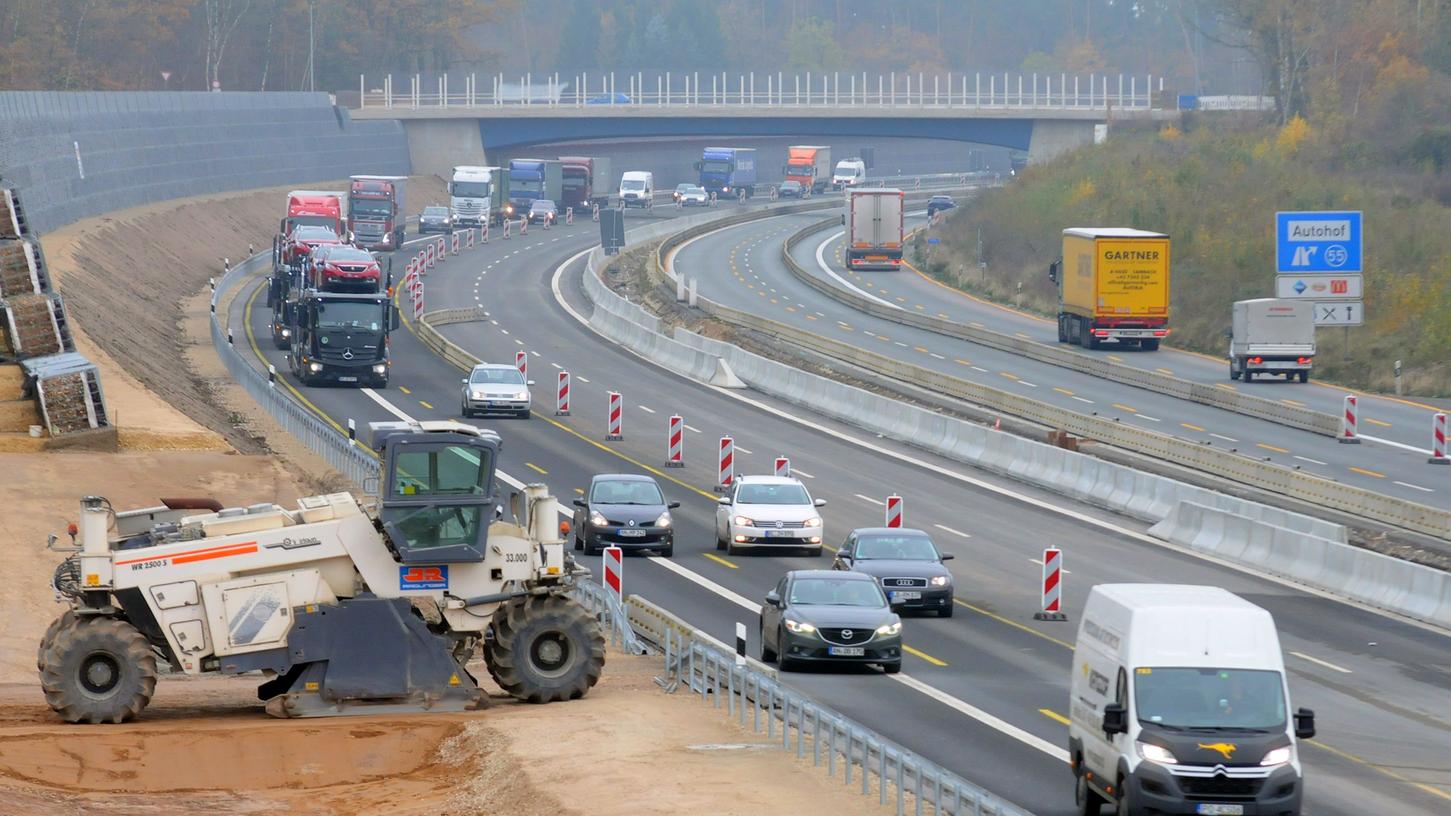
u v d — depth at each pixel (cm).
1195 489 13912
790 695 7069
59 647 7588
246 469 14725
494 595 8156
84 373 15162
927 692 8525
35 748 7094
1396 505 13300
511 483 15262
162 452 15112
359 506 8181
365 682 7912
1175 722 5834
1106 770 6000
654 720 7669
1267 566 12419
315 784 7144
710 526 14038
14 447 14775
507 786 6619
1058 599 10712
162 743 7231
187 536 7962
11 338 16338
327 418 18538
